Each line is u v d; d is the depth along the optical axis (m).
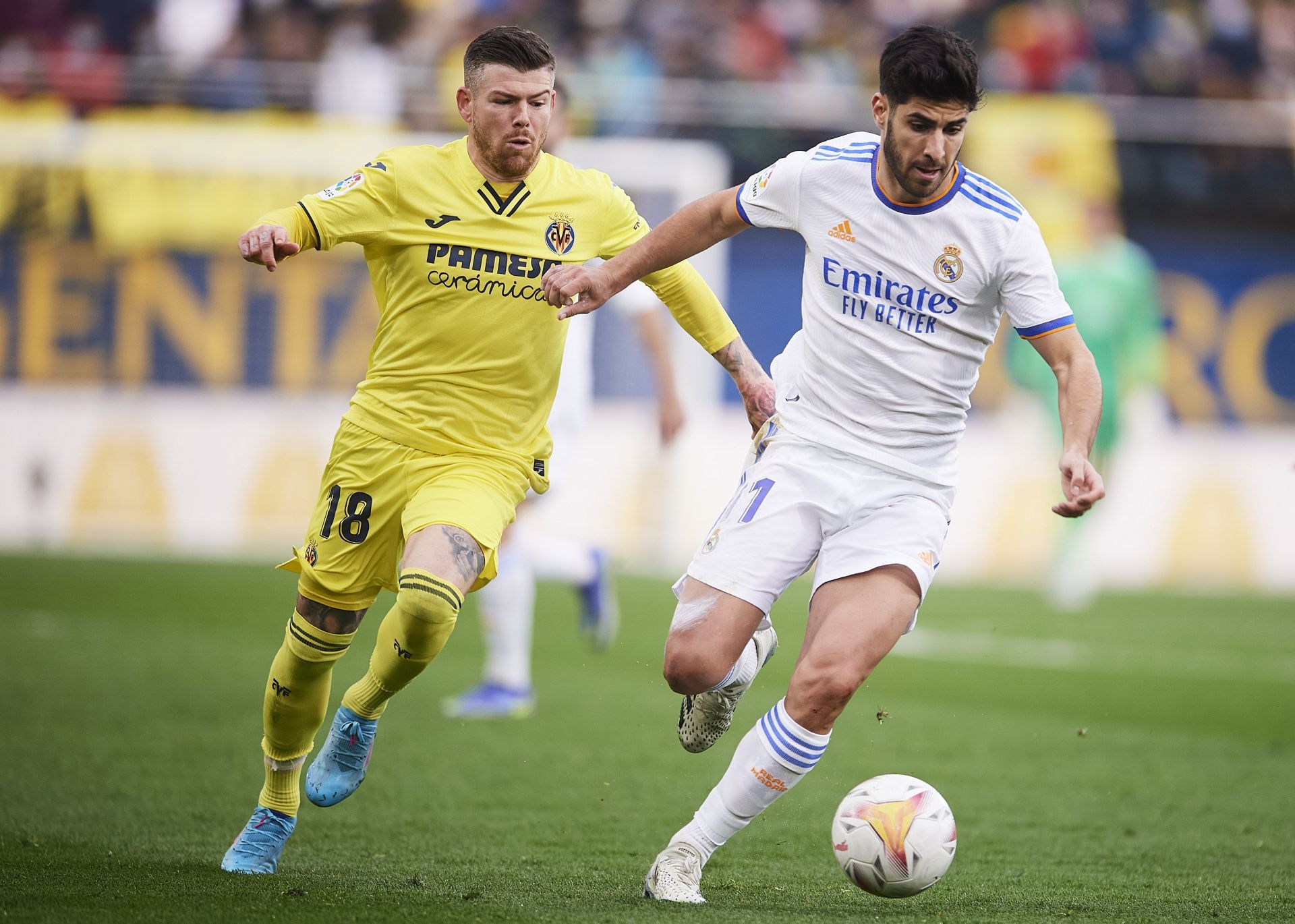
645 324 27.12
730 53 63.47
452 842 16.75
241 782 19.97
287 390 52.84
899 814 13.48
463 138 15.08
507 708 26.28
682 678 14.24
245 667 30.48
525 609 26.52
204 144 53.44
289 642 14.69
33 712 24.86
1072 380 13.69
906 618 13.98
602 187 15.39
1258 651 37.47
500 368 14.85
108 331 52.44
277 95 58.34
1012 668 34.12
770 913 13.03
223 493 52.03
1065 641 38.56
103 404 52.00
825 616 14.10
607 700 28.22
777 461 14.77
